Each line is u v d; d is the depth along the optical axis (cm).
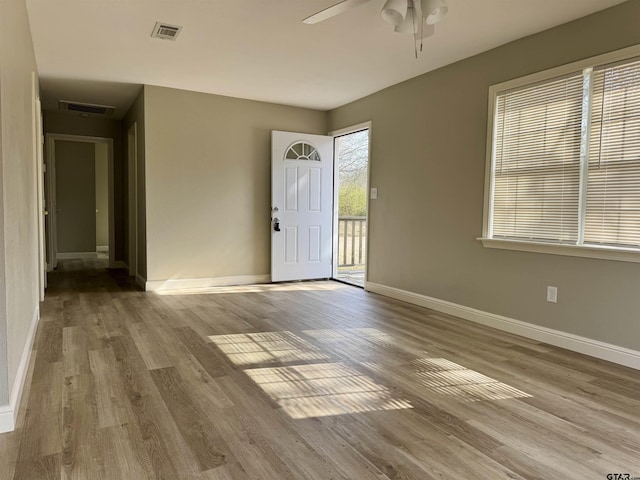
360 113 552
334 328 371
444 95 425
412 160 467
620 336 294
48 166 683
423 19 279
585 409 226
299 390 245
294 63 420
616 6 292
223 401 230
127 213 674
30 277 318
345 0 258
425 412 221
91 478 163
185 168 532
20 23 264
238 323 383
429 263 448
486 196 384
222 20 325
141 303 457
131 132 605
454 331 367
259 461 176
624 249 285
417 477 167
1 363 192
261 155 581
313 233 608
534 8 299
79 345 317
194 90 525
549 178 336
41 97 561
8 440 188
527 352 316
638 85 282
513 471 172
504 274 371
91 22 329
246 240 579
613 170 296
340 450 185
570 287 322
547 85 336
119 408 220
